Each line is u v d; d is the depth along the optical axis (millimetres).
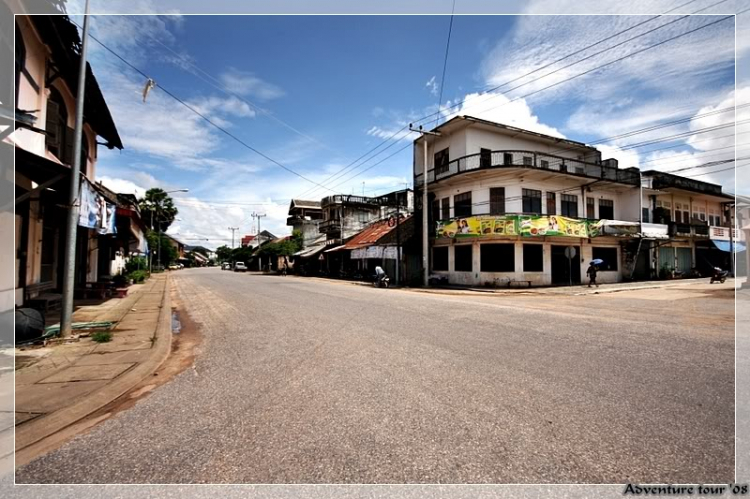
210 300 14516
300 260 42500
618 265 24781
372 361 5328
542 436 3037
